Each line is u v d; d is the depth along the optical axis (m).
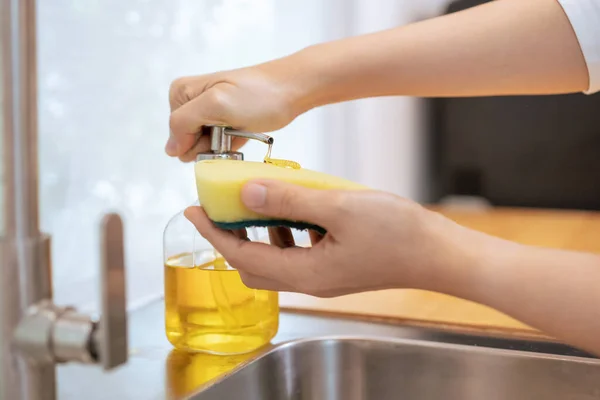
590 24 0.66
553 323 0.51
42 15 0.75
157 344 0.68
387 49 0.66
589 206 2.08
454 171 2.21
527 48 0.67
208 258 0.61
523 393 0.66
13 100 0.47
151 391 0.59
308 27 1.49
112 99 0.85
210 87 0.64
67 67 0.78
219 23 1.09
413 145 2.23
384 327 0.74
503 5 0.68
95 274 0.83
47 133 0.76
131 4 0.87
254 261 0.53
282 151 1.41
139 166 0.90
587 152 2.07
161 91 0.94
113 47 0.85
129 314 0.77
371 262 0.51
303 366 0.68
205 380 0.60
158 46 0.93
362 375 0.70
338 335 0.70
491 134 2.16
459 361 0.67
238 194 0.51
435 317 0.78
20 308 0.47
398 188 2.15
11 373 0.47
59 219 0.78
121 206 0.87
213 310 0.61
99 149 0.83
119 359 0.44
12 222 0.47
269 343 0.68
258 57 1.23
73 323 0.46
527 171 2.14
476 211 2.04
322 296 0.54
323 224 0.50
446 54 0.67
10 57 0.46
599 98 2.03
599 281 0.50
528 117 2.11
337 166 1.74
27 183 0.47
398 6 2.05
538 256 0.51
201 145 0.65
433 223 0.51
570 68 0.68
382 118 2.00
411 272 0.51
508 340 0.70
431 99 2.21
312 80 0.65
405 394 0.69
